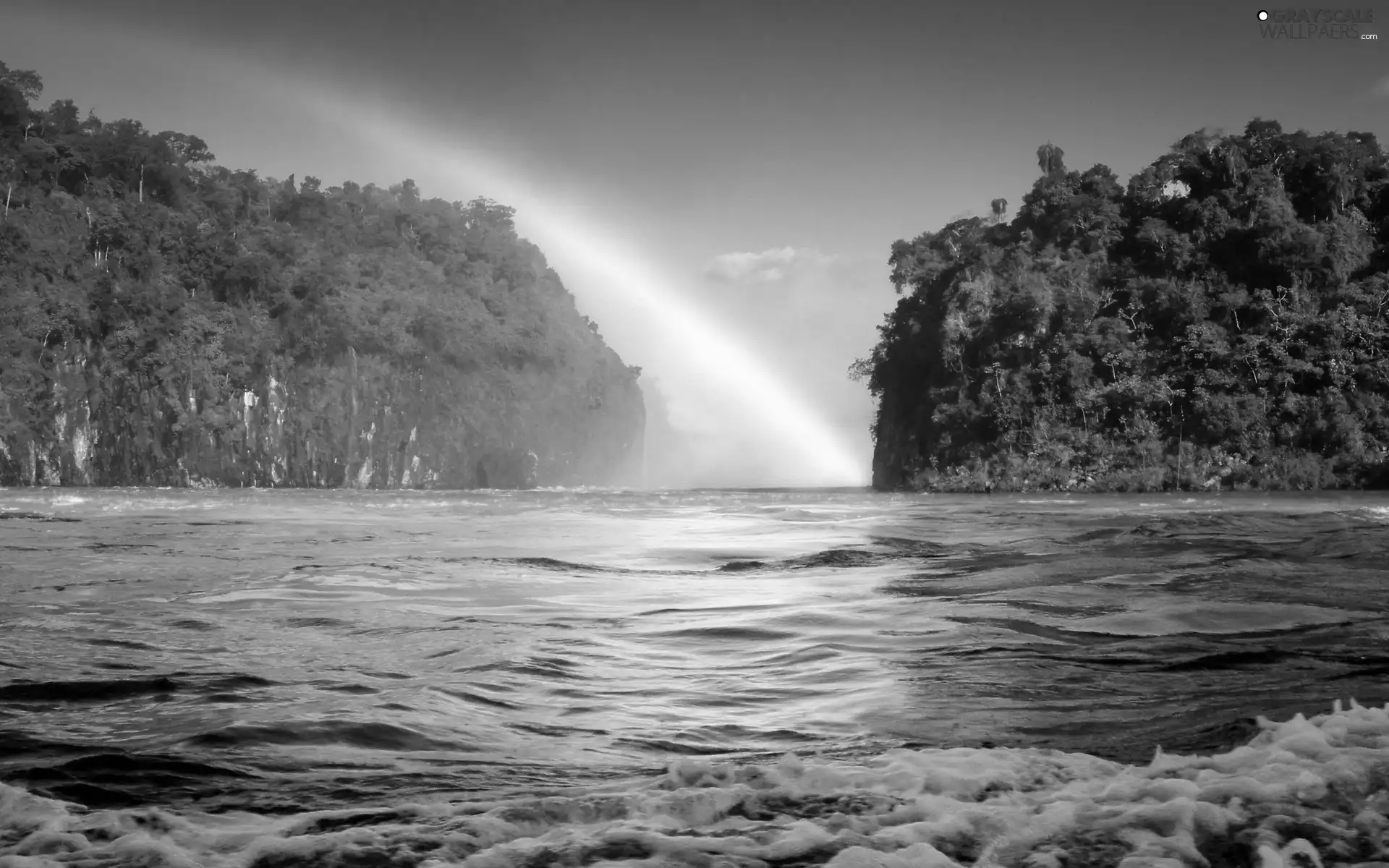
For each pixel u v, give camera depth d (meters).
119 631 11.20
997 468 93.19
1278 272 94.56
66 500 62.00
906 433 104.44
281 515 42.16
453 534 29.69
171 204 149.25
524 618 12.37
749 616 12.46
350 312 136.38
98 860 4.31
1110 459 90.06
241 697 7.93
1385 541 20.06
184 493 87.44
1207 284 96.75
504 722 7.32
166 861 4.30
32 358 123.00
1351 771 5.01
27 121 142.12
